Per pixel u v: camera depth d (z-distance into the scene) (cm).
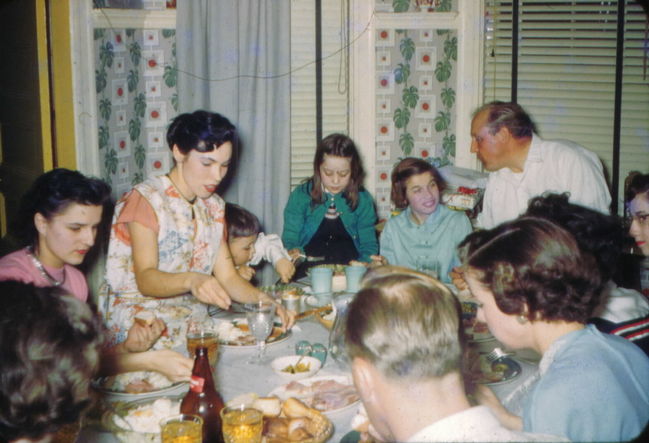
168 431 141
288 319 219
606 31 397
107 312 241
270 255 296
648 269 362
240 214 284
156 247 227
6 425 95
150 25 383
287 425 153
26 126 344
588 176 298
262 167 404
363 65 410
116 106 368
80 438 152
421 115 418
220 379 185
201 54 383
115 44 363
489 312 138
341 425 158
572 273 130
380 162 422
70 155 345
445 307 105
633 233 209
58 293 104
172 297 233
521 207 312
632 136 404
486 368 186
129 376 181
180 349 209
